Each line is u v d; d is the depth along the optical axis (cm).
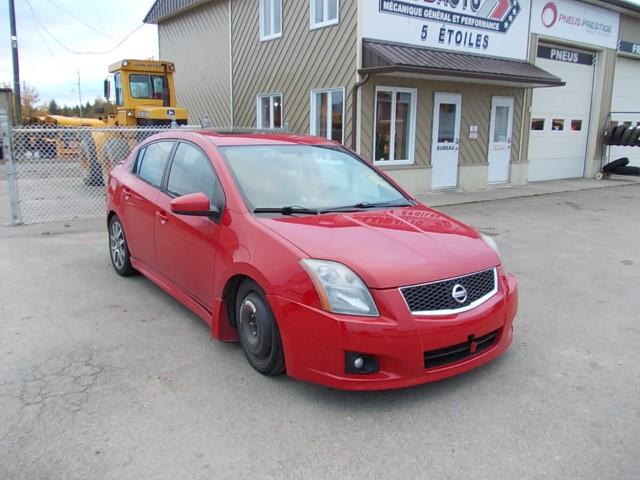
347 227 360
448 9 1264
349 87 1168
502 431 300
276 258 332
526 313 493
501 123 1494
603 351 409
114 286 546
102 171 1220
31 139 1224
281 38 1357
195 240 410
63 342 410
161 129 961
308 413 315
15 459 271
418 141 1286
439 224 393
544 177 1738
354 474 263
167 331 433
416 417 312
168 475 261
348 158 482
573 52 1700
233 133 478
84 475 260
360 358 307
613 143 1838
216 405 323
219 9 1605
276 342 338
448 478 261
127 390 339
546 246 782
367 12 1127
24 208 1016
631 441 292
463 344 326
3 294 519
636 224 977
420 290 315
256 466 268
